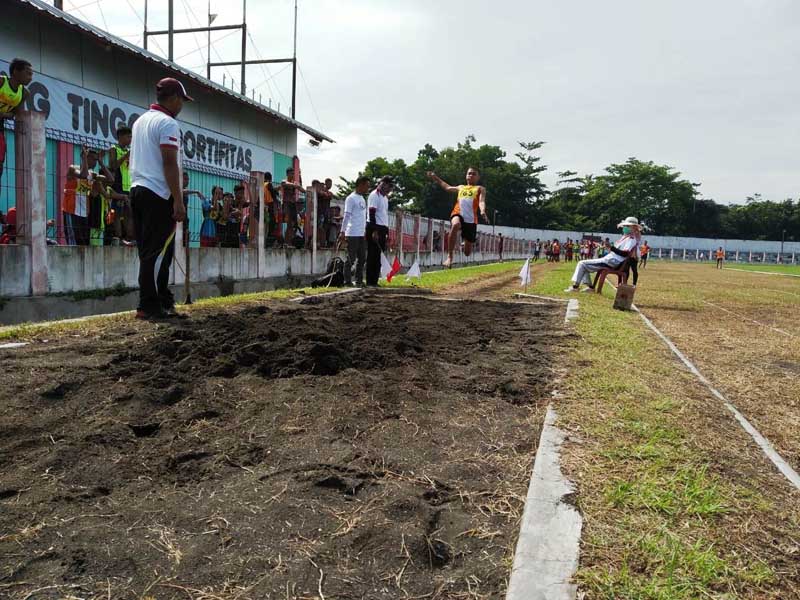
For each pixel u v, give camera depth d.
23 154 6.76
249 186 11.70
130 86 13.27
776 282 24.00
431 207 80.81
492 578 1.95
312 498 2.45
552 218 93.31
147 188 5.61
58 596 1.81
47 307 7.02
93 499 2.45
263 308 6.72
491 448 3.07
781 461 3.12
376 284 12.53
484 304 9.60
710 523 2.29
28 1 9.79
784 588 1.91
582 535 2.13
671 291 15.79
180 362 4.18
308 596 1.84
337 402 3.63
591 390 4.10
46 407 3.32
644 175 101.94
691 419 3.66
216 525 2.24
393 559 2.04
